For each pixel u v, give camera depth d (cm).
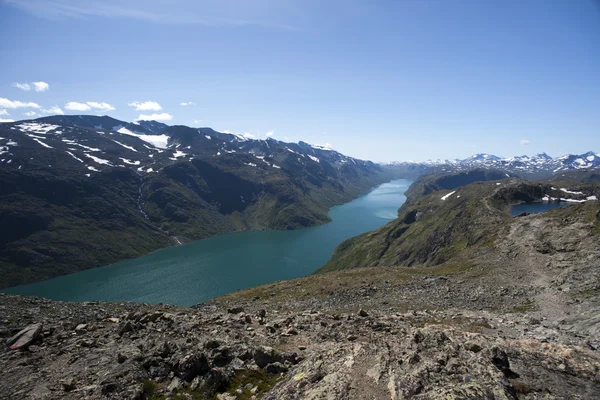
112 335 2262
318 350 2053
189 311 3469
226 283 15950
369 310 3878
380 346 1883
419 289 4656
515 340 1947
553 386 1460
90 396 1481
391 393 1377
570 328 2702
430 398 1280
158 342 2075
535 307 3441
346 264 18362
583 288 3628
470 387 1312
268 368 1770
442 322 2950
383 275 5769
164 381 1648
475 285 4497
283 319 2947
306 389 1467
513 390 1386
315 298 4881
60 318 2641
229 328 2566
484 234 8462
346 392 1411
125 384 1570
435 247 12988
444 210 17600
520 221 7225
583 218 5916
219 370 1684
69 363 1802
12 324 2356
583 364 1616
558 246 5331
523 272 4781
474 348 1780
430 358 1658
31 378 1644
